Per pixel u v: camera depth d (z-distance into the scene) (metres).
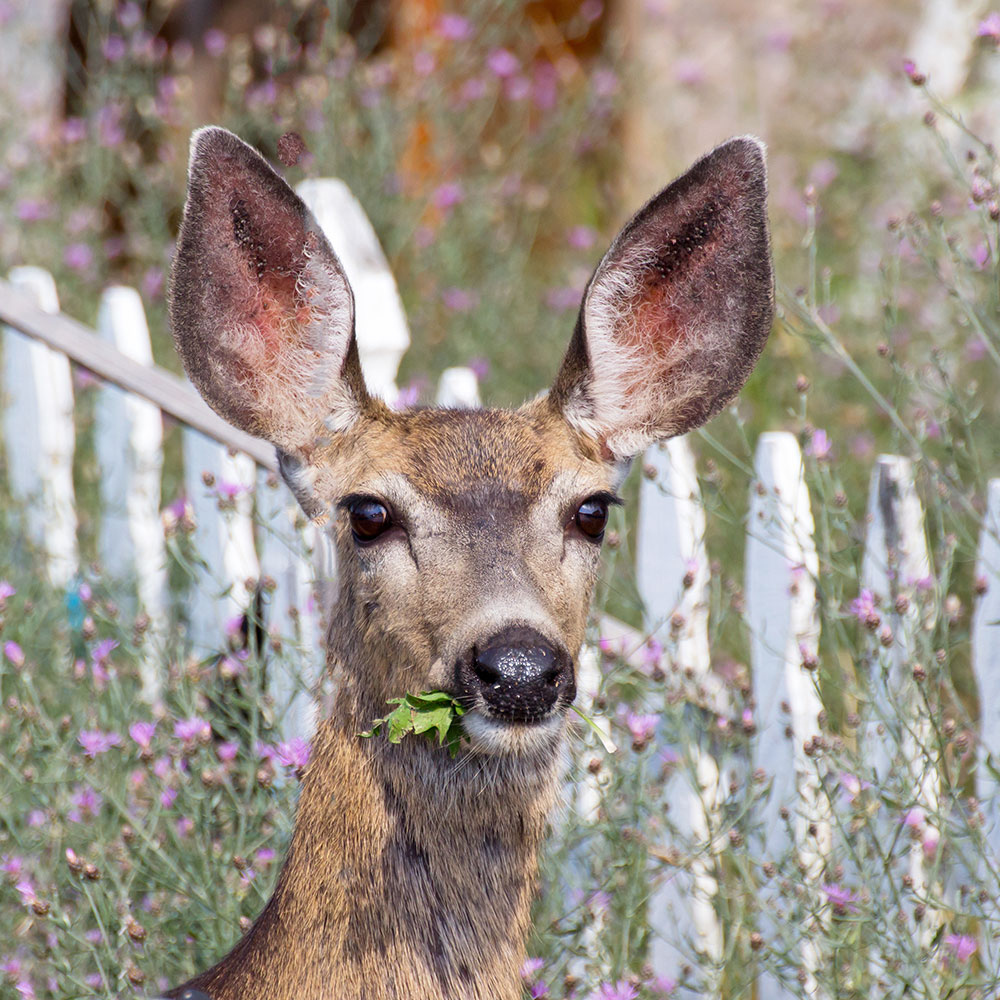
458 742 6.53
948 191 15.12
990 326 9.34
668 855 8.30
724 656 11.23
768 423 13.58
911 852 8.21
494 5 18.64
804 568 8.63
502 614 6.31
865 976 8.19
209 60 20.28
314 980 6.75
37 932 8.66
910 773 7.86
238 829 8.76
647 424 7.76
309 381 7.34
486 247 16.89
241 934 7.98
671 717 8.60
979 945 8.39
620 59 20.14
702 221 7.55
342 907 6.77
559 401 7.56
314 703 8.01
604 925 8.52
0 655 9.49
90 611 9.79
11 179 15.90
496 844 6.87
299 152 7.30
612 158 20.33
